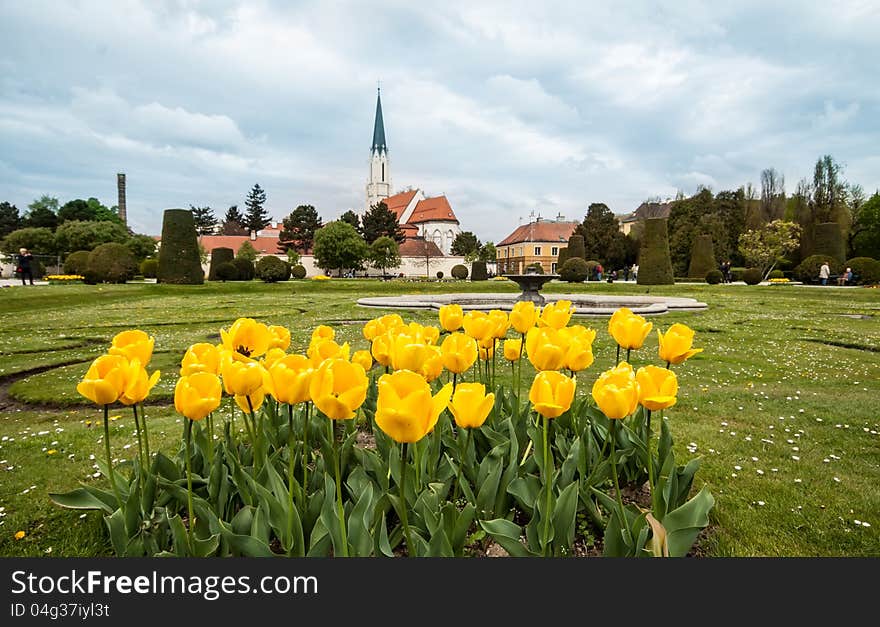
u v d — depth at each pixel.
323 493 2.08
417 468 2.26
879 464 3.49
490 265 72.00
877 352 8.45
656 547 1.88
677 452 3.68
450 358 2.09
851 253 42.28
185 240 27.36
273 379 1.64
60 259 42.00
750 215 47.44
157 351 8.17
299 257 59.03
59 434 4.13
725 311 15.72
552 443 2.88
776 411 4.77
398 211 92.31
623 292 25.97
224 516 2.27
